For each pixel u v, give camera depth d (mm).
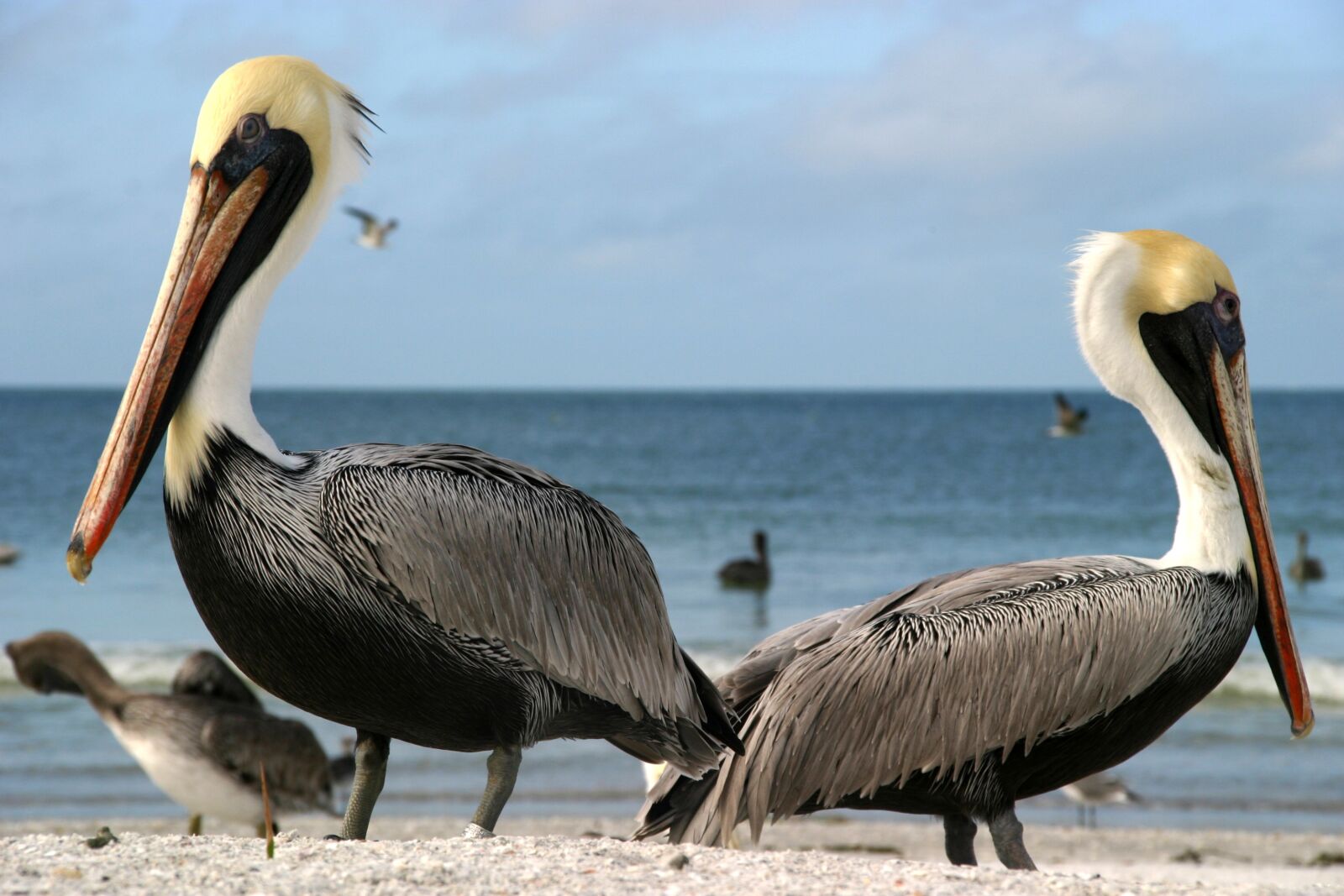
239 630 6352
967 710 7254
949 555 46406
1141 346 8188
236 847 5977
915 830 15750
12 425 119500
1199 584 7562
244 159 6617
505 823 15359
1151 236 8344
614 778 17984
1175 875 13219
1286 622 7957
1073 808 17297
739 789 7438
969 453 93812
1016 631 7312
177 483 6324
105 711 11078
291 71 6766
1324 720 21344
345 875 5238
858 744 7363
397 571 6199
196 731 10992
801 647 7812
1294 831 15773
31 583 35125
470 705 6492
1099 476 75188
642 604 7047
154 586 34281
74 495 59625
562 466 85000
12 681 22234
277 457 6406
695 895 5160
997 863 13859
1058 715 7207
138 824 14656
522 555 6559
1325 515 58344
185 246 6535
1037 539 50562
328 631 6234
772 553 46406
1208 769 18703
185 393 6348
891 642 7453
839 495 66312
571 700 6762
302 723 11406
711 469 82375
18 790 16516
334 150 6836
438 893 5023
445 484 6461
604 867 5617
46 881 5137
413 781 17469
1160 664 7301
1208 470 7945
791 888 5355
